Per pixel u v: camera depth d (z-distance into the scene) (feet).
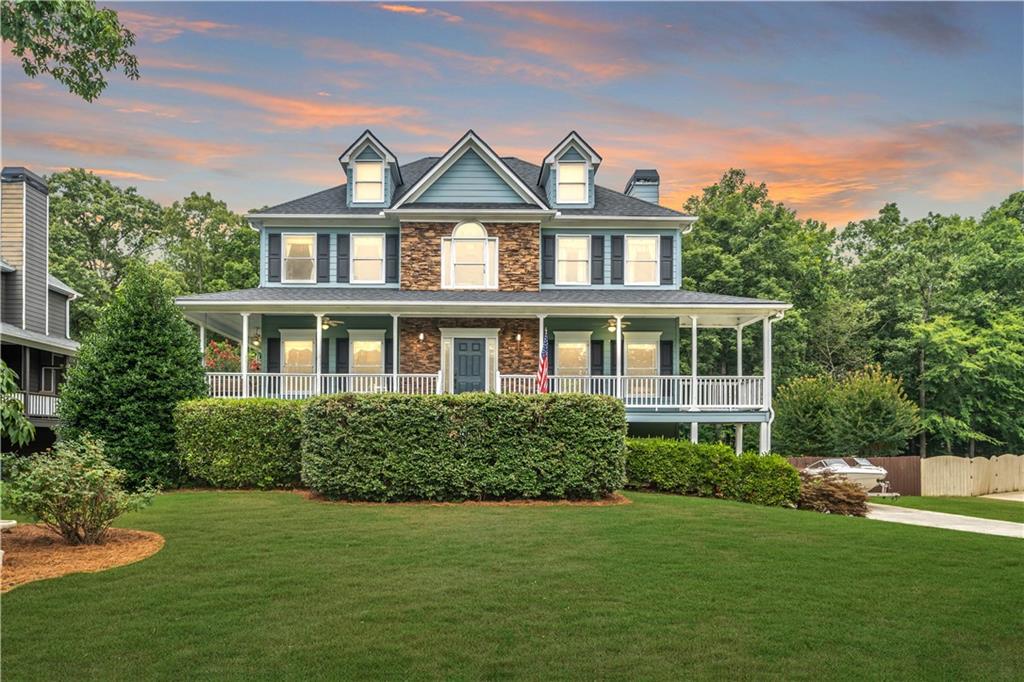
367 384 78.84
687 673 24.11
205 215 184.65
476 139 85.40
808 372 141.59
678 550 38.58
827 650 26.17
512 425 53.11
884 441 104.12
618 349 77.97
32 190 96.73
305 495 54.70
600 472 53.57
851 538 43.04
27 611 27.99
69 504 36.35
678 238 88.28
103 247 169.37
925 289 148.56
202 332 84.38
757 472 60.03
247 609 28.73
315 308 77.15
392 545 38.40
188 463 57.82
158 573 32.73
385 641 26.05
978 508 79.71
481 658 24.84
